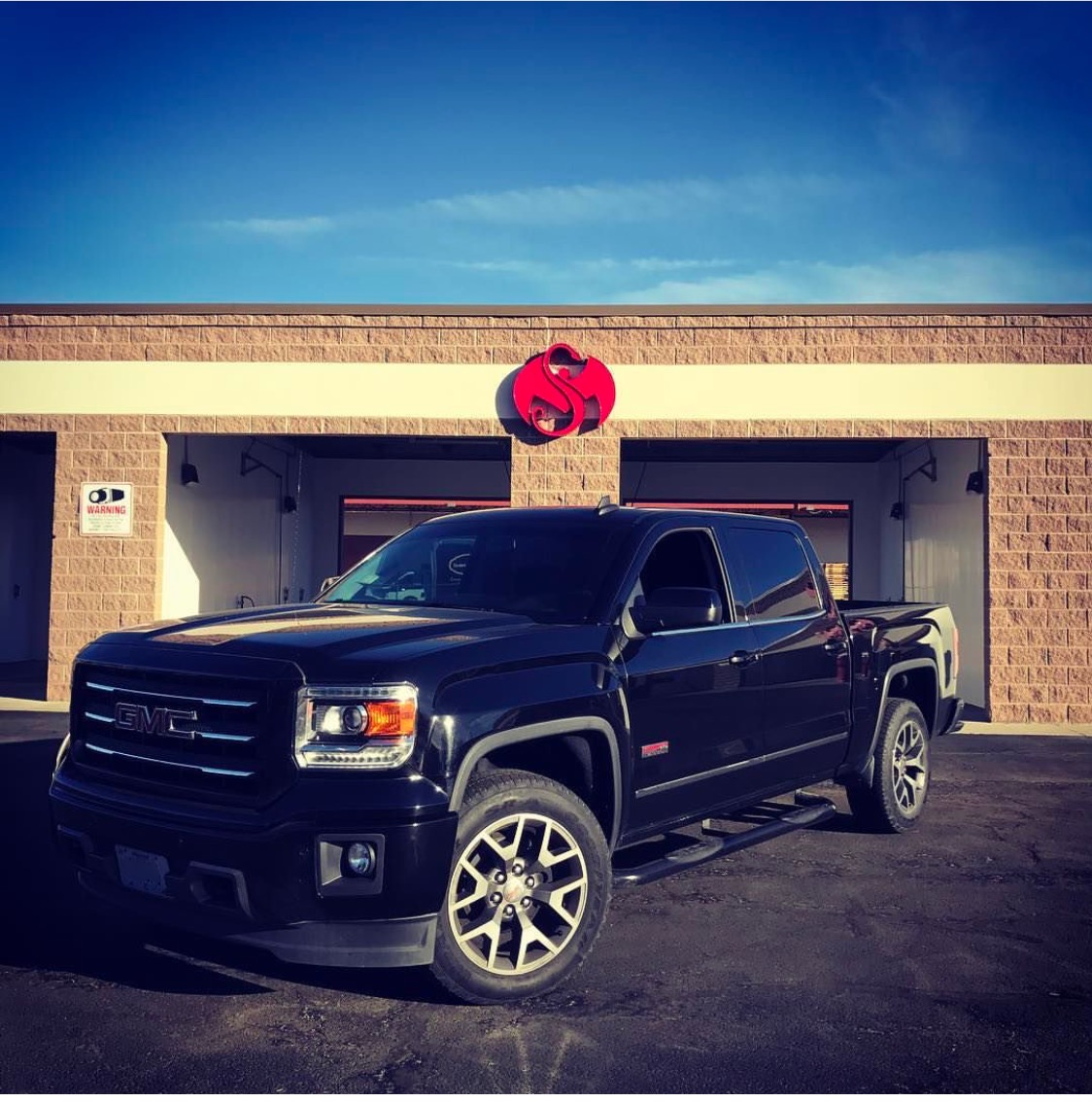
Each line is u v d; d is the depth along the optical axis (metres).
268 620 4.33
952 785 8.19
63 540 12.50
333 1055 3.41
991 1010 3.86
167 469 13.08
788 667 5.47
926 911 5.05
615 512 5.18
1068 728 11.53
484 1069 3.32
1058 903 5.19
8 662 17.42
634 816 4.48
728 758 5.02
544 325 12.42
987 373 12.17
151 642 4.03
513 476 12.41
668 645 4.71
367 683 3.54
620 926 4.79
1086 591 12.02
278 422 12.48
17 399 12.58
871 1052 3.48
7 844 6.08
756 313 12.30
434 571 5.16
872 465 18.56
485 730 3.73
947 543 14.18
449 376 12.45
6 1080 3.20
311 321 12.48
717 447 16.75
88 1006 3.79
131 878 3.76
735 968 4.27
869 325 12.25
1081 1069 3.38
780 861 5.93
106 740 4.03
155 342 12.52
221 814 3.52
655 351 12.38
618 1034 3.60
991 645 12.03
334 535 19.42
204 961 4.26
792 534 6.02
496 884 3.81
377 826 3.42
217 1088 3.16
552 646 4.15
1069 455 12.09
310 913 3.43
